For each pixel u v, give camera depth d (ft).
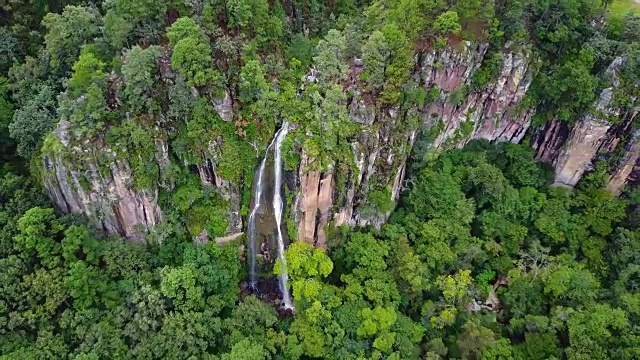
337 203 193.88
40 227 164.76
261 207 198.90
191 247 184.03
